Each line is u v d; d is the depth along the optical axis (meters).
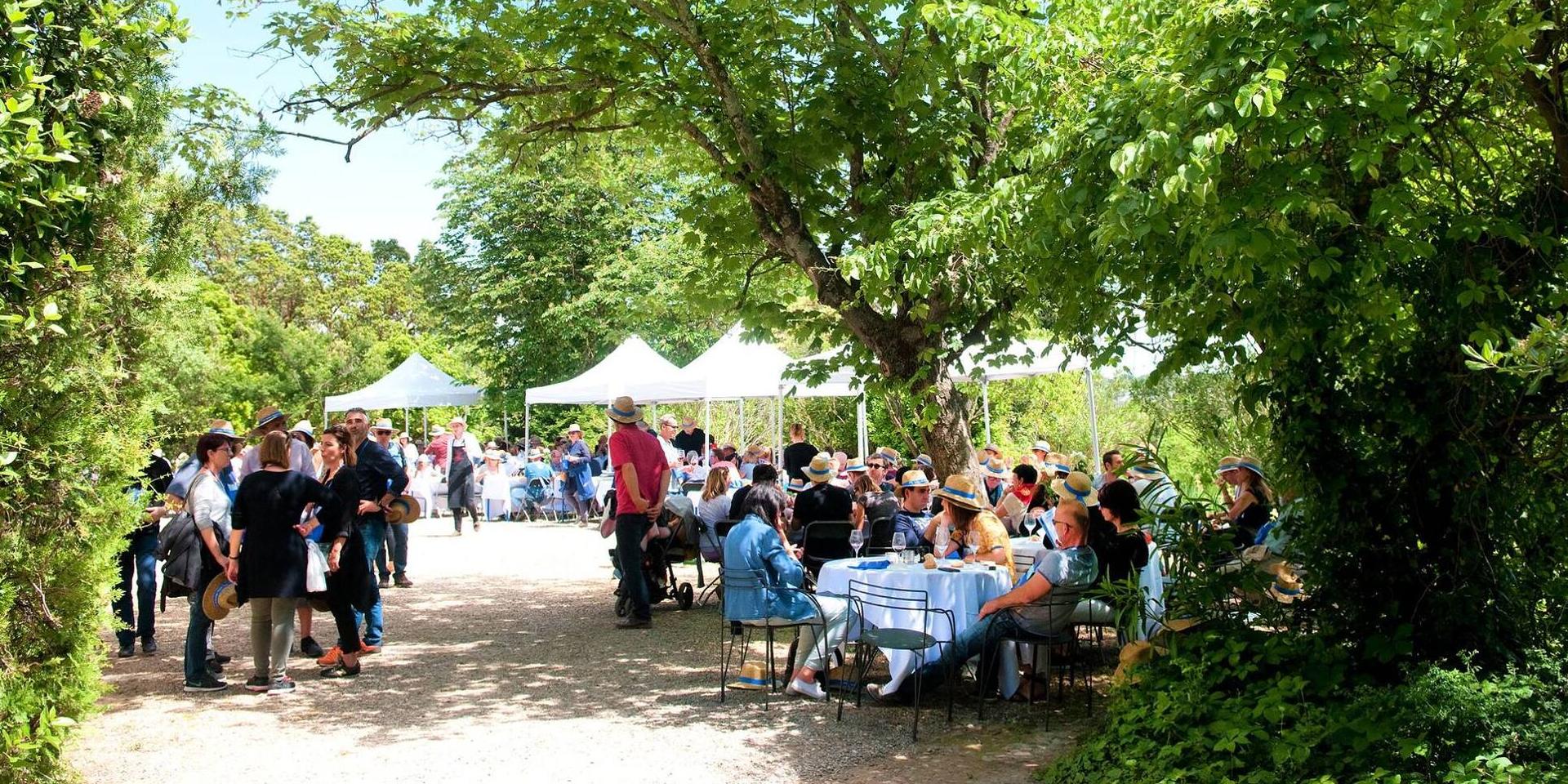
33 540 4.58
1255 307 5.05
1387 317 4.99
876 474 12.12
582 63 9.33
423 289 44.59
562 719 6.51
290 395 36.09
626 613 9.98
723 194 10.07
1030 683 6.73
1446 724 4.14
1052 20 6.46
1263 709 4.67
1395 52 4.35
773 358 16.86
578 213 35.94
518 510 22.77
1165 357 5.91
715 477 10.83
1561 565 5.00
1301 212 4.87
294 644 8.95
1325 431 5.29
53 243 4.52
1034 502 9.71
